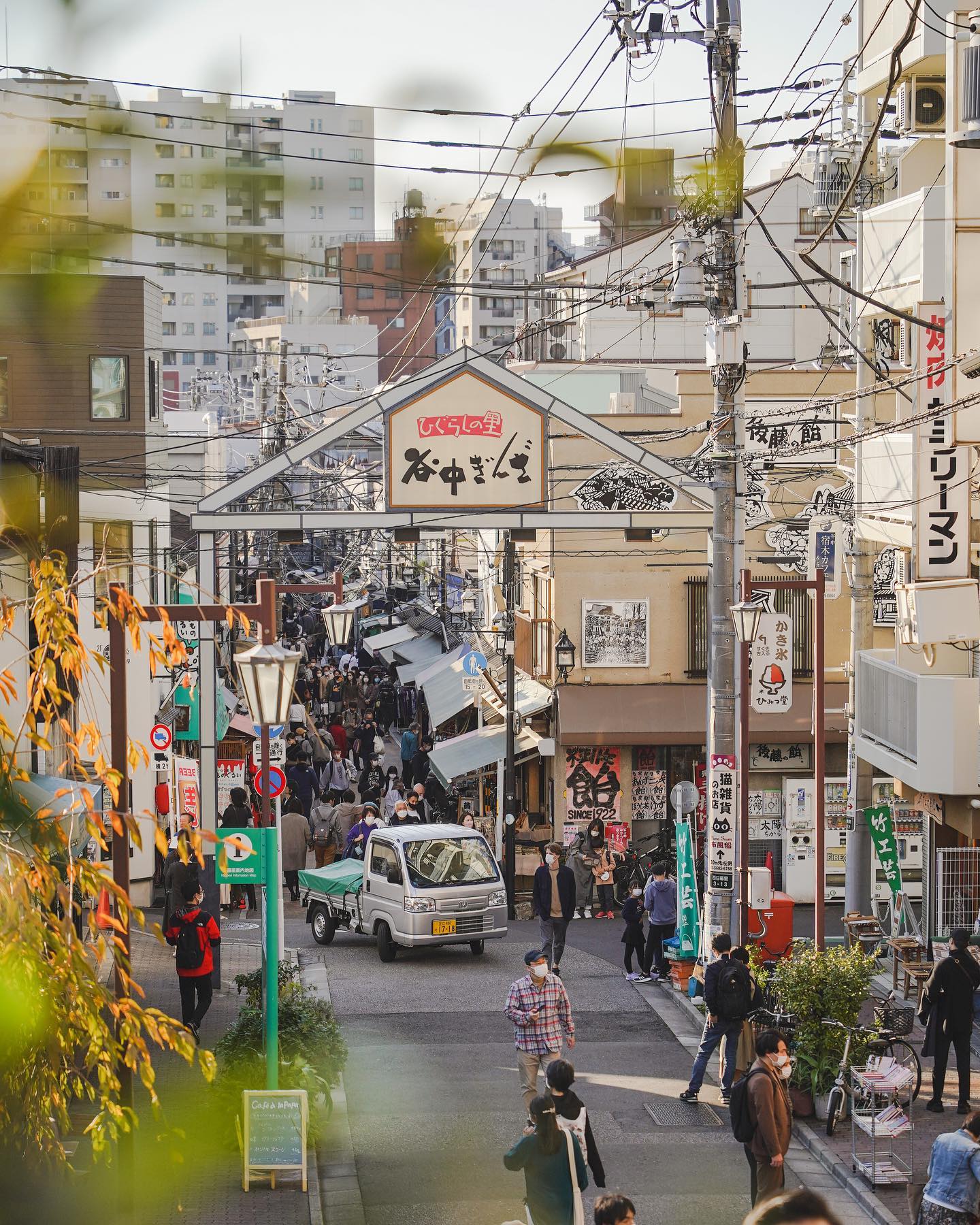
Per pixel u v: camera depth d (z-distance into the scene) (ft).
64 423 205.87
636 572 211.41
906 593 137.39
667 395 271.90
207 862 134.92
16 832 45.44
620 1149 91.50
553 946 143.54
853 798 159.22
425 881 150.71
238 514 142.92
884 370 165.17
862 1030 95.40
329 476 205.46
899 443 150.61
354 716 308.81
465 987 139.74
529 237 400.06
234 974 143.23
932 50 149.59
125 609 51.21
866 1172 84.23
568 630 210.79
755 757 200.75
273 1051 84.79
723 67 118.42
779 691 137.28
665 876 143.02
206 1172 84.74
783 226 271.90
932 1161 63.87
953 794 135.33
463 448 143.64
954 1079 106.73
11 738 46.39
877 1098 93.40
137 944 155.84
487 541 287.89
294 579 467.11
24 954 41.09
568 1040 96.99
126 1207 69.15
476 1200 81.25
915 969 129.80
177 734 192.75
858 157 168.76
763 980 105.09
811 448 134.41
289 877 191.21
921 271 143.02
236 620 66.64
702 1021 125.70
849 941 143.23
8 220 16.19
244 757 219.82
